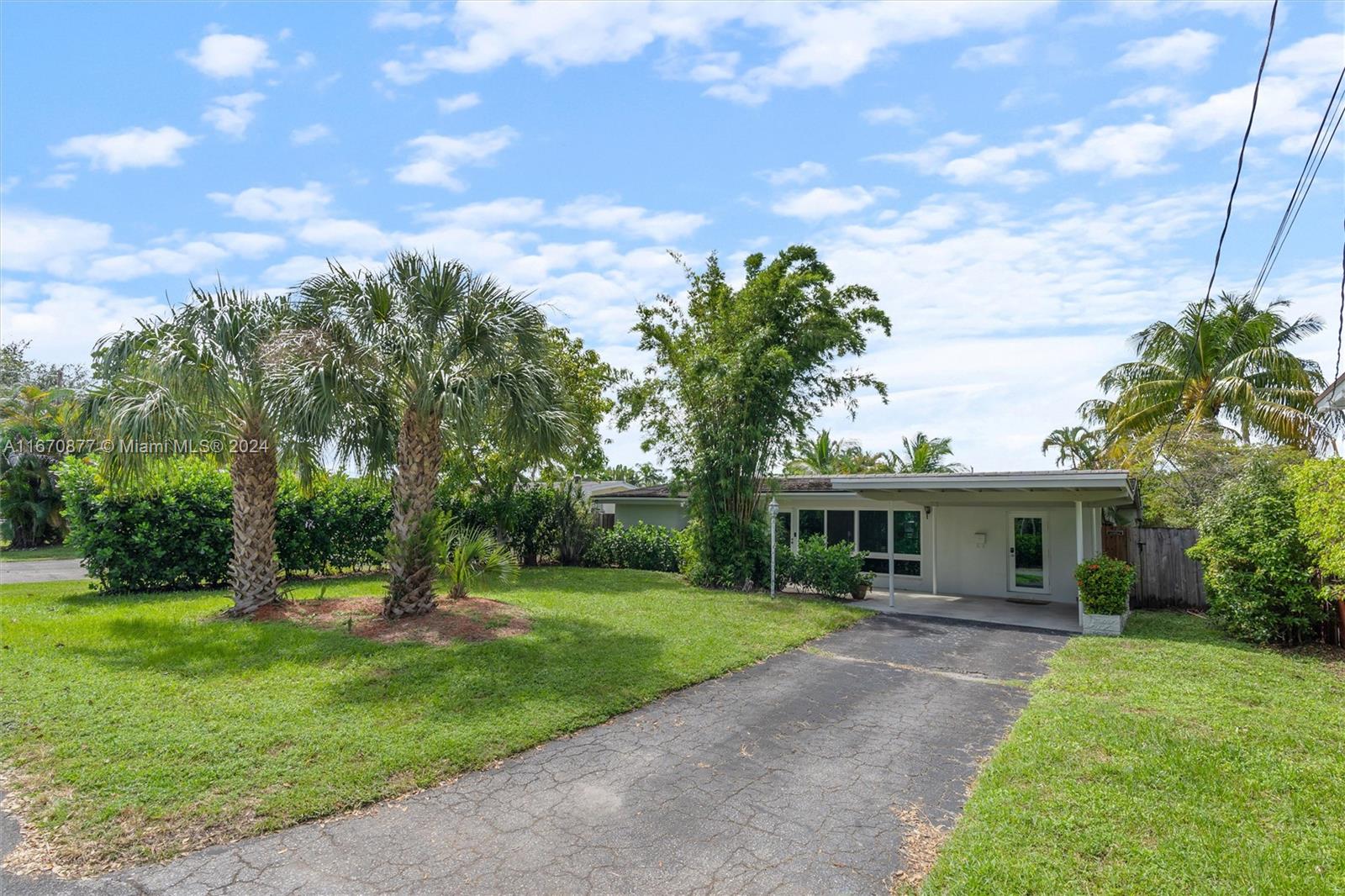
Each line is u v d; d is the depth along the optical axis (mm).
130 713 5852
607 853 3957
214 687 6641
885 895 3551
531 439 9789
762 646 9375
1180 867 3664
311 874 3678
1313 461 8500
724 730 6152
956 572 15953
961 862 3738
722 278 17375
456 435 10062
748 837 4168
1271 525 9602
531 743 5664
